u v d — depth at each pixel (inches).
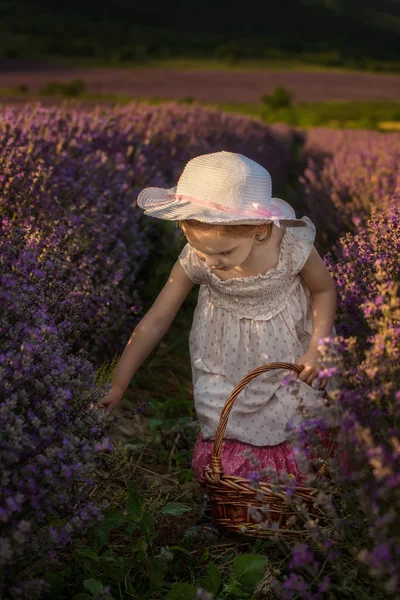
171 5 5851.4
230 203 91.1
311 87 2608.3
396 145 297.0
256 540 93.3
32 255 91.3
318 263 100.5
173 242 179.2
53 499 69.4
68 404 77.0
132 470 114.3
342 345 79.7
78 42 3917.3
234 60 3742.6
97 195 152.8
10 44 3518.7
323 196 225.1
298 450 75.3
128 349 102.7
